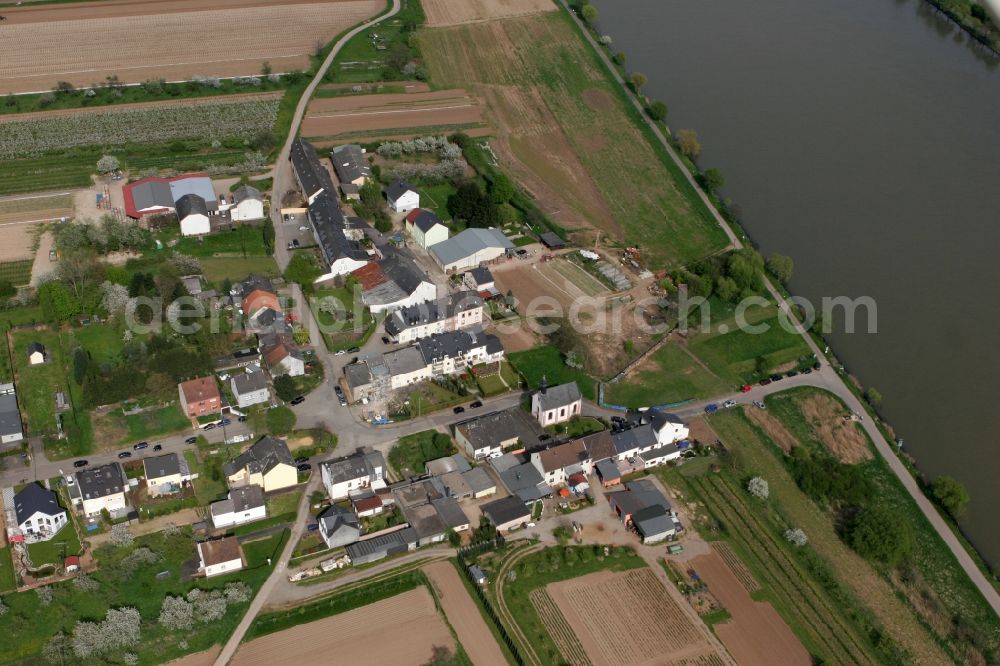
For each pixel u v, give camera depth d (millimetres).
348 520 182625
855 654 171125
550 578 180250
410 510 188625
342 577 176625
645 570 183500
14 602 167125
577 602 175875
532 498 194750
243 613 168375
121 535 178000
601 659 165750
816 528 196750
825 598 181625
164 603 167000
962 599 184250
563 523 192375
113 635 160625
